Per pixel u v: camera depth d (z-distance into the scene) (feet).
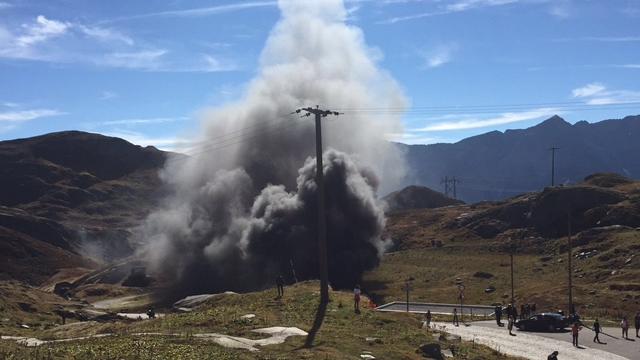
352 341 99.66
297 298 145.79
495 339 153.69
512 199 594.24
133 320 206.49
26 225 602.03
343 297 154.92
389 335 111.65
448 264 400.67
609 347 143.43
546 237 428.15
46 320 192.65
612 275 273.33
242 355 80.48
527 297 257.55
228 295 175.63
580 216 430.20
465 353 113.39
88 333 119.96
